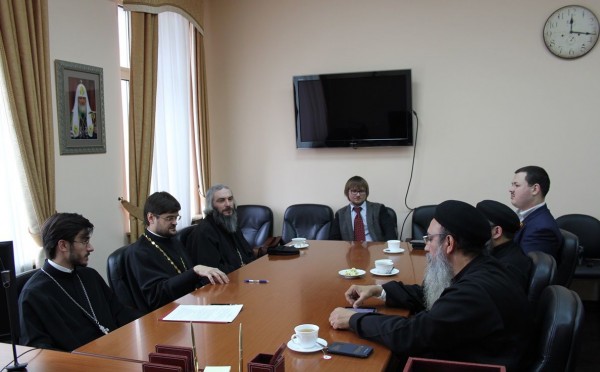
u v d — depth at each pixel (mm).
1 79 2807
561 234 2791
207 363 1541
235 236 3416
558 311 1601
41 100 3025
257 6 4883
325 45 4734
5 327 1484
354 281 2490
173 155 4383
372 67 4633
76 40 3395
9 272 1447
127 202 3787
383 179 4691
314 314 1996
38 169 2994
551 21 4191
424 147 4574
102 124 3625
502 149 4406
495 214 2283
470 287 1589
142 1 3842
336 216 4281
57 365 1542
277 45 4859
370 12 4598
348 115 4613
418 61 4523
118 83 3803
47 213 3049
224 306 2102
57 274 2088
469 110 4449
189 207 4605
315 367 1501
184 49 4551
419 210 4418
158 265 2596
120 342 1742
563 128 4270
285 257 3117
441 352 1626
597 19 4113
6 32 2785
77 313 2105
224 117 5055
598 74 4156
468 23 4391
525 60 4301
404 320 1673
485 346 1594
